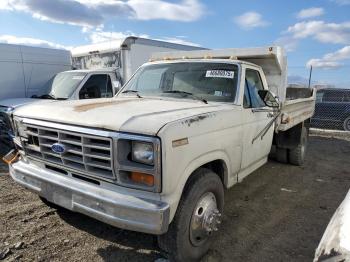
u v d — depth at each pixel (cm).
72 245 344
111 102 366
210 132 309
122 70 930
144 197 261
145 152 253
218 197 334
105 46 984
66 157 296
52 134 312
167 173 252
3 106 714
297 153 694
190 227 294
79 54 1105
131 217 256
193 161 287
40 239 353
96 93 811
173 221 282
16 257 317
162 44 1033
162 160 248
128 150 263
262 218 432
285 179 614
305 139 728
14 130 365
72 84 796
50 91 816
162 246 292
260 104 441
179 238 284
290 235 387
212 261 325
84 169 285
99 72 834
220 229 394
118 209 259
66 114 305
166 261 315
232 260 329
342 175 658
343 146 1002
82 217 409
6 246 336
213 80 411
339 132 1263
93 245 346
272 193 534
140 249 341
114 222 262
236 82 395
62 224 389
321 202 501
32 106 360
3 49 929
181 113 300
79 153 284
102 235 367
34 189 331
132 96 442
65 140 294
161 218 251
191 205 289
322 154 869
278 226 410
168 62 470
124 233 372
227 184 364
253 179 606
